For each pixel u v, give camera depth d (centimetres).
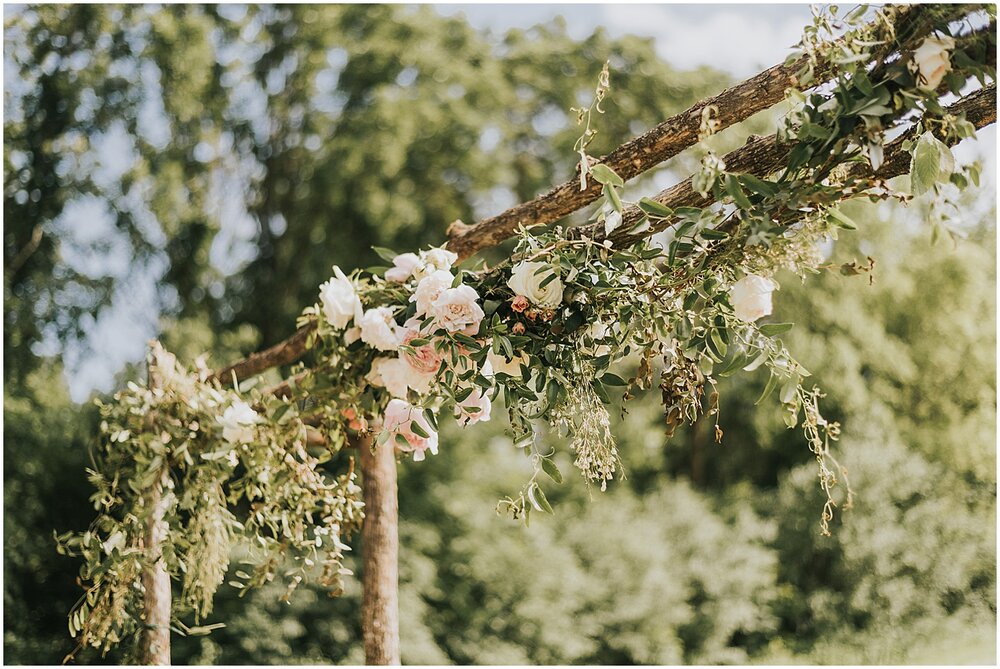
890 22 124
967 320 934
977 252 938
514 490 795
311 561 197
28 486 717
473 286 161
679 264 142
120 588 209
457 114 856
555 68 928
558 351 151
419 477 785
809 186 131
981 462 916
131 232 834
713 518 868
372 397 184
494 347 149
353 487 198
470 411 163
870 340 904
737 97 147
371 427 196
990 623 802
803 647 812
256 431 199
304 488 198
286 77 946
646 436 919
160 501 212
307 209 912
